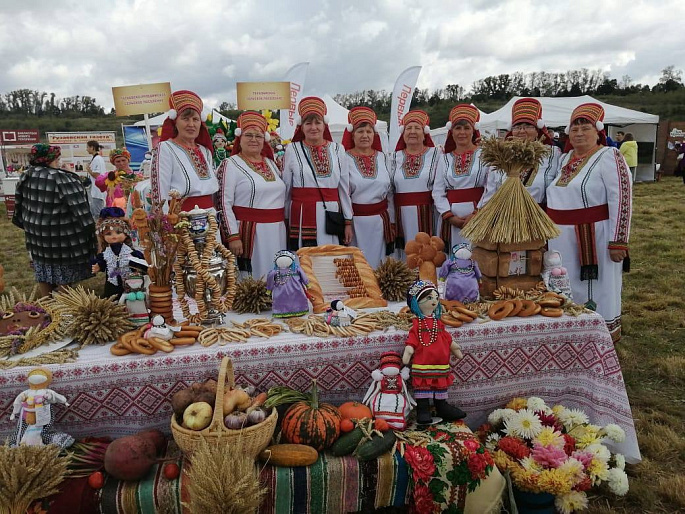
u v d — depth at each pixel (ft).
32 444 7.38
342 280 10.75
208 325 9.10
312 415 7.87
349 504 7.70
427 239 10.44
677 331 17.08
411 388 9.23
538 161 10.02
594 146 12.89
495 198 10.19
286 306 9.77
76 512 6.96
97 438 8.18
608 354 9.60
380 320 9.41
